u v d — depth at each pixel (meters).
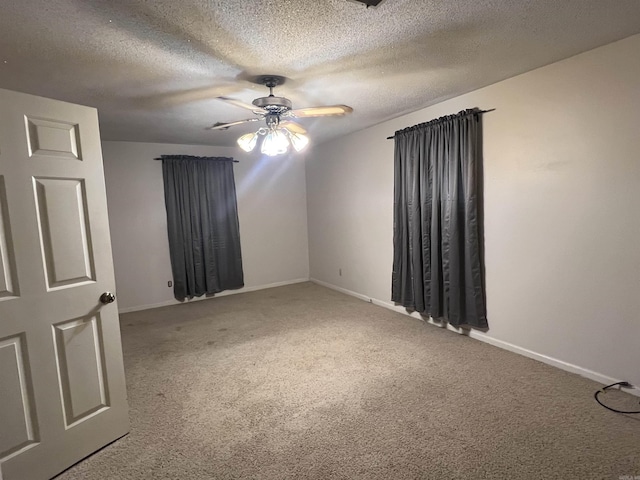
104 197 2.02
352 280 5.21
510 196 3.02
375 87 2.96
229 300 5.22
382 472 1.79
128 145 4.77
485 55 2.40
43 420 1.78
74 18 1.73
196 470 1.84
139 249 4.91
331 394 2.54
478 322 3.33
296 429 2.16
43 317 1.78
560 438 1.99
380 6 1.72
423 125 3.61
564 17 1.92
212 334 3.85
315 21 1.85
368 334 3.67
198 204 5.14
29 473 1.74
